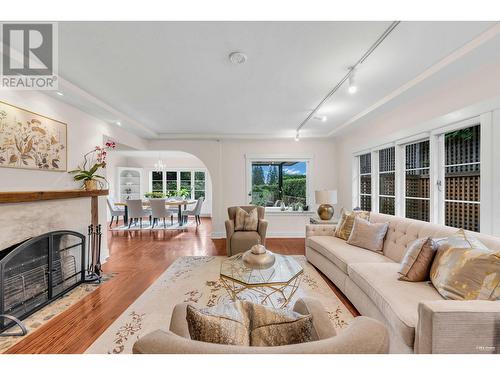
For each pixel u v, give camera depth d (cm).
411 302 153
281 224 556
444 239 181
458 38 188
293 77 256
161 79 259
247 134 533
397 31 179
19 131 235
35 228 231
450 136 264
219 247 460
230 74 248
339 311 223
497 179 204
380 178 401
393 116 344
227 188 554
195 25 171
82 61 220
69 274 278
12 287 209
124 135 449
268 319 83
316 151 560
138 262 368
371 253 263
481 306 110
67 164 301
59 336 187
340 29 177
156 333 69
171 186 940
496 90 206
